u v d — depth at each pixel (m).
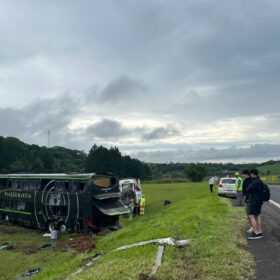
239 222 16.36
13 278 15.31
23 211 30.41
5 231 28.89
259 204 13.16
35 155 104.25
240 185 25.20
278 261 10.12
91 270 10.37
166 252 10.86
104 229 26.38
